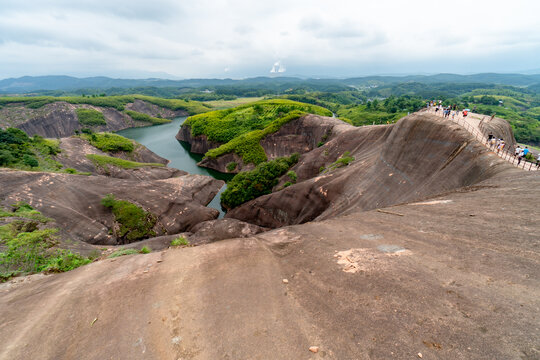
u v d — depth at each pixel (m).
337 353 5.45
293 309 7.29
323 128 79.25
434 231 11.34
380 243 11.24
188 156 108.44
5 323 8.12
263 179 58.38
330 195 40.75
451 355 4.92
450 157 25.62
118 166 71.19
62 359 6.36
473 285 6.91
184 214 48.38
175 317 7.50
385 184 33.00
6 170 42.16
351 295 7.46
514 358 4.62
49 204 38.16
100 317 7.93
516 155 20.64
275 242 14.45
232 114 125.50
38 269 14.52
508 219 10.44
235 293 8.56
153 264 11.94
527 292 6.23
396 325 5.94
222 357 5.82
